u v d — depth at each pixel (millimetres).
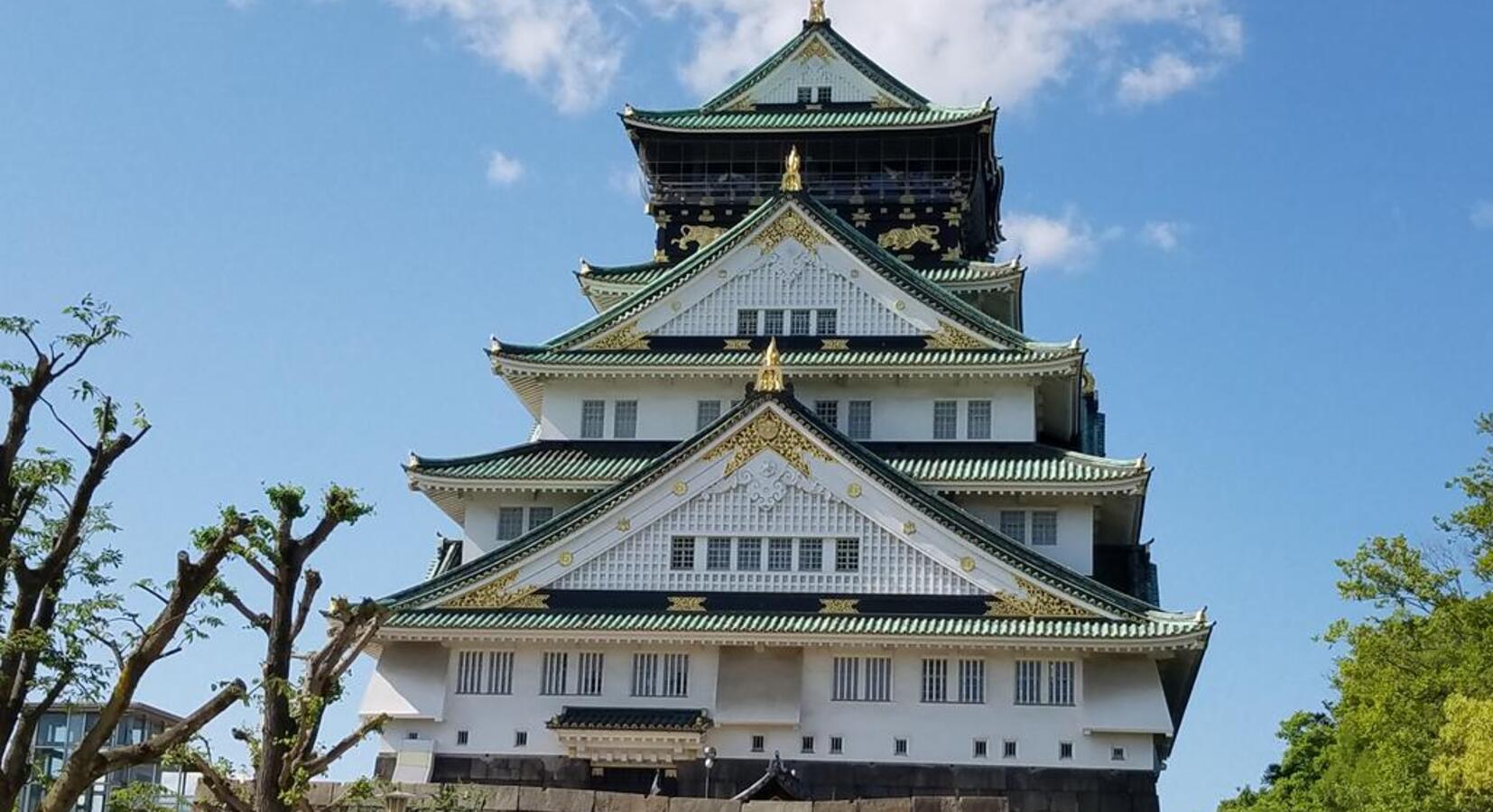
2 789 26375
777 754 57219
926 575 61750
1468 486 50750
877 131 81750
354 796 36250
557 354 70688
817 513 62719
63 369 27500
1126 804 58781
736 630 60781
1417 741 49375
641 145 83312
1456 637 50250
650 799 50594
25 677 27078
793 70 84875
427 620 62156
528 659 62625
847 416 69375
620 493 63438
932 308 70188
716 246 72125
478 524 69000
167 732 25891
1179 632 58594
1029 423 68188
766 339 71062
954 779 59719
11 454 27141
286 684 30812
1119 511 67688
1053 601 60625
